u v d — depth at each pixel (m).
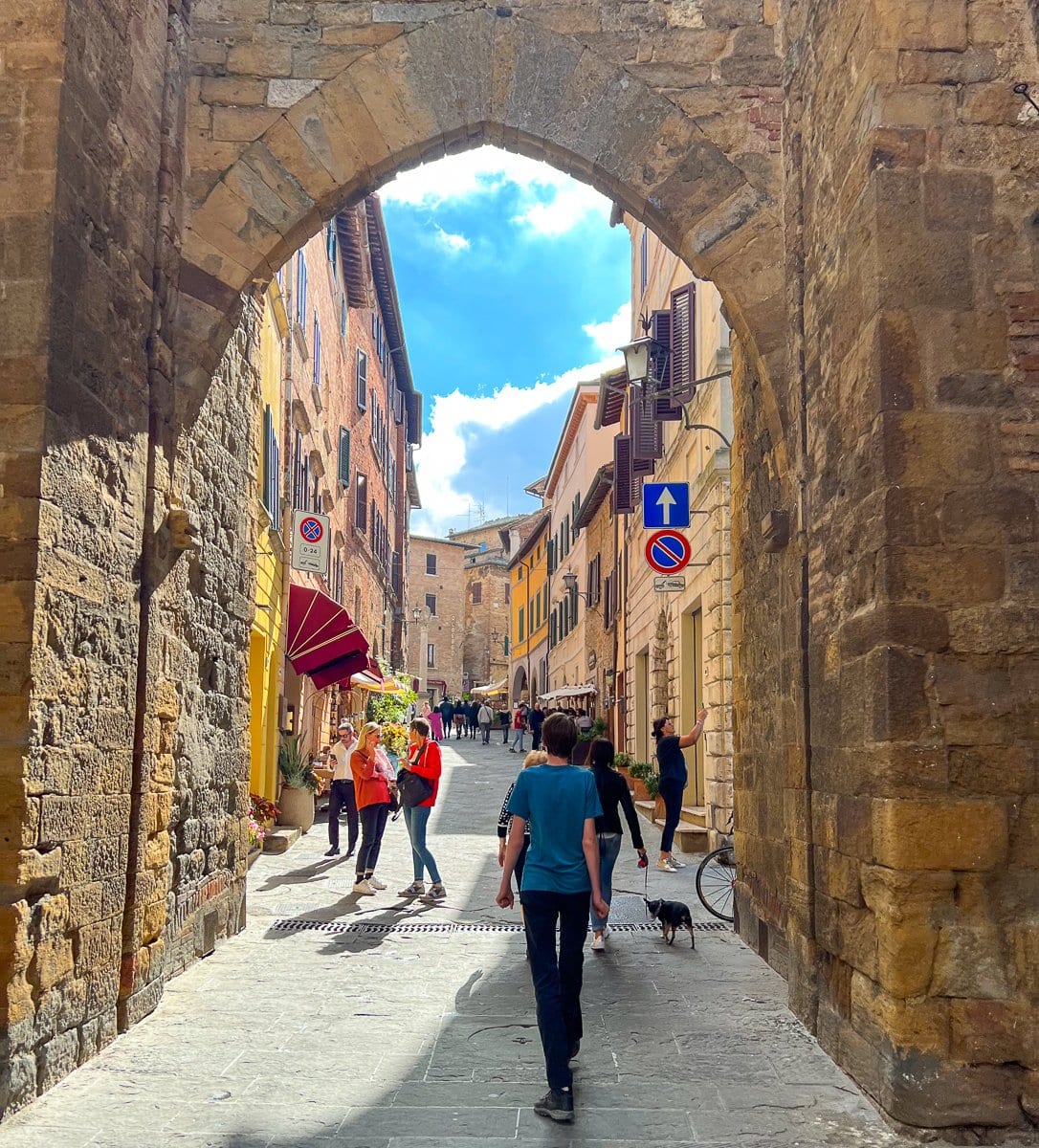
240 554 9.03
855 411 5.48
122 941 6.08
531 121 7.41
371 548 33.03
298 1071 5.41
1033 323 5.12
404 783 11.05
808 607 6.32
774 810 7.68
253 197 7.25
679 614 17.91
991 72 5.27
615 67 7.43
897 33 5.29
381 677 28.45
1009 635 4.93
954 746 4.85
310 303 19.91
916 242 5.17
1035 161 5.22
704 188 7.34
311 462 20.44
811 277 6.41
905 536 4.99
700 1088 5.16
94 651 5.70
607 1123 4.70
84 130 5.71
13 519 5.09
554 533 46.19
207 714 7.94
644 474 20.97
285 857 13.87
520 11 7.48
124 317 6.22
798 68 6.81
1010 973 4.71
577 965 5.34
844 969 5.51
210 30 7.38
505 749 43.59
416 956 8.16
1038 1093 4.63
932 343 5.11
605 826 8.43
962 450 5.04
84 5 5.72
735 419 9.27
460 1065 5.50
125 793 6.12
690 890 11.32
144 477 6.47
